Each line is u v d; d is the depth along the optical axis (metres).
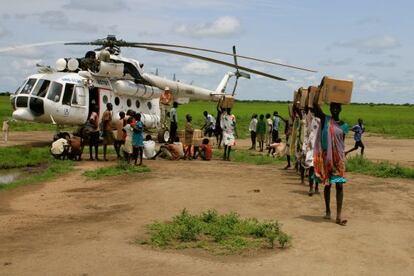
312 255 6.50
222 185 12.02
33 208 9.38
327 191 8.51
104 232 7.52
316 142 8.36
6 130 22.41
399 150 25.83
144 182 12.42
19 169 15.32
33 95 18.86
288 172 14.73
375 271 5.96
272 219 8.47
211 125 25.47
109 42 20.66
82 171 14.38
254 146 24.14
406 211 9.47
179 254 6.45
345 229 7.89
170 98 24.89
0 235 7.35
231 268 5.94
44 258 6.25
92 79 20.25
